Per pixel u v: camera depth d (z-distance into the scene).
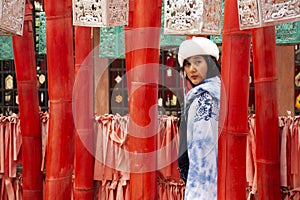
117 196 4.70
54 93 3.42
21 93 4.56
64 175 3.48
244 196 3.24
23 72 4.52
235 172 3.22
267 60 3.92
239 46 3.15
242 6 2.78
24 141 4.61
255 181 4.38
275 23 2.66
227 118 3.20
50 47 3.39
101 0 3.05
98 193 4.75
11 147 4.91
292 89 6.05
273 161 4.03
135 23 3.14
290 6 2.61
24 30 4.47
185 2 2.95
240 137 3.21
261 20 2.68
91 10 3.08
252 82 6.13
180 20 2.96
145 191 3.10
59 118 3.43
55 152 3.45
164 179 4.65
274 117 4.00
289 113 4.35
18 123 4.89
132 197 3.14
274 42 3.93
